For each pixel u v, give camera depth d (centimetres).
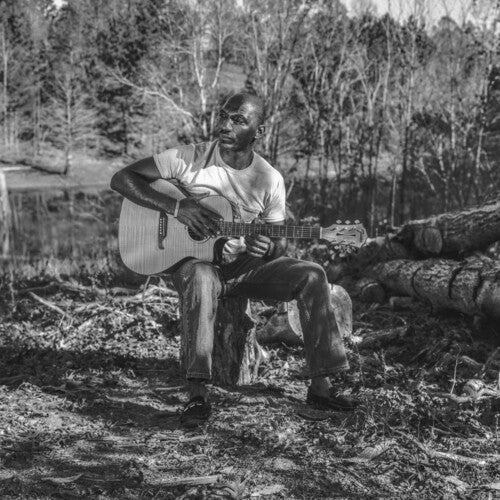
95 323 603
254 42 1389
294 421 395
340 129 1219
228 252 427
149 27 1895
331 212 1202
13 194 3862
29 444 360
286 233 414
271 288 421
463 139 1213
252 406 419
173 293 666
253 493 310
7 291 734
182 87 1891
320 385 412
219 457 347
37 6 6694
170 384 464
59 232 1574
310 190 1298
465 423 387
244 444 362
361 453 349
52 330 593
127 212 428
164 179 427
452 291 556
